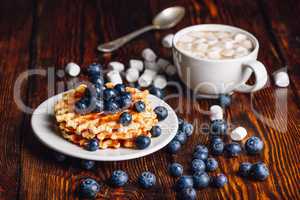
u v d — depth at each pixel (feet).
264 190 2.20
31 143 2.45
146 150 2.27
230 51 2.68
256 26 3.38
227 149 2.37
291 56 3.10
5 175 2.27
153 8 3.57
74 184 2.23
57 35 3.30
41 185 2.22
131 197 2.17
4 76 2.92
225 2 3.63
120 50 3.14
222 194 2.18
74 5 3.60
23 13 3.52
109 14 3.51
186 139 2.47
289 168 2.31
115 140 2.29
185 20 3.43
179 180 2.19
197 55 2.66
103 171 2.29
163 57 3.05
